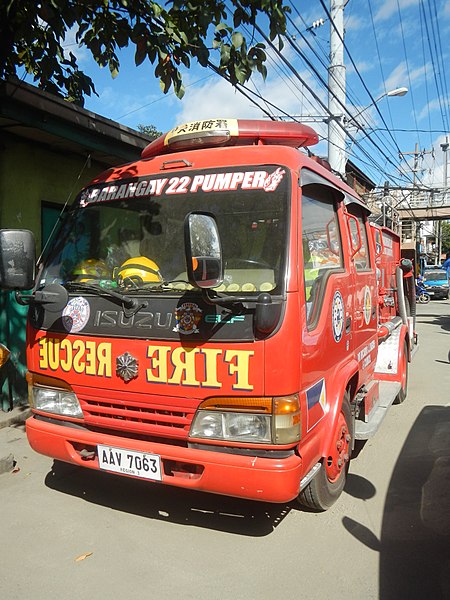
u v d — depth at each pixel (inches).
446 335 601.3
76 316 139.6
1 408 241.9
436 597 115.3
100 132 257.0
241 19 187.2
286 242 125.3
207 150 147.5
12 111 213.5
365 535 142.5
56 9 188.5
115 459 134.2
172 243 140.6
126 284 136.9
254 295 121.2
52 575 124.2
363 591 117.8
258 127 155.3
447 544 137.3
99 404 137.6
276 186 132.9
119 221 150.6
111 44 209.0
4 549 135.1
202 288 110.3
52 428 144.3
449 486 173.8
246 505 159.5
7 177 241.6
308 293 137.6
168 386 125.6
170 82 194.9
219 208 136.3
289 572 125.4
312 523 149.2
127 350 130.5
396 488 173.0
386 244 290.5
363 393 190.7
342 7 476.7
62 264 155.3
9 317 243.3
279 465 117.3
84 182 289.9
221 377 120.0
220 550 135.1
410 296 369.1
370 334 207.0
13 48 215.5
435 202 1017.5
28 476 180.2
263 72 197.0
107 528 146.0
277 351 116.8
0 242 134.1
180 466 128.1
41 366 146.4
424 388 320.8
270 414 117.5
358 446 213.8
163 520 150.6
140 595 116.9
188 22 191.8
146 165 154.9
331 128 489.4
